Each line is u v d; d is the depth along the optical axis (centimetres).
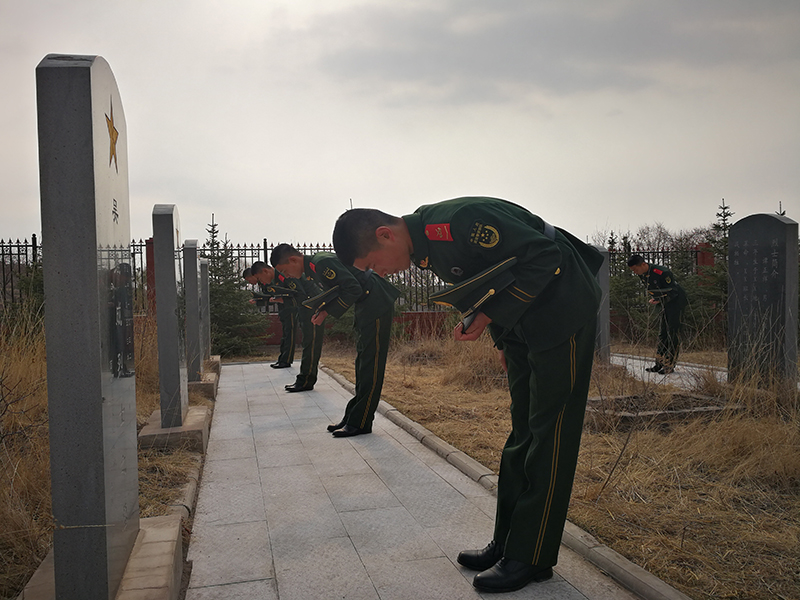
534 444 235
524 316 230
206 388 685
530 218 232
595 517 295
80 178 179
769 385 541
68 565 182
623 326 1055
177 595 229
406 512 322
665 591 219
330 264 488
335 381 852
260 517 318
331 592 234
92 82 182
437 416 559
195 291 702
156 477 369
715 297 1111
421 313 1292
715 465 379
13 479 287
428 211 245
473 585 236
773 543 266
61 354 179
